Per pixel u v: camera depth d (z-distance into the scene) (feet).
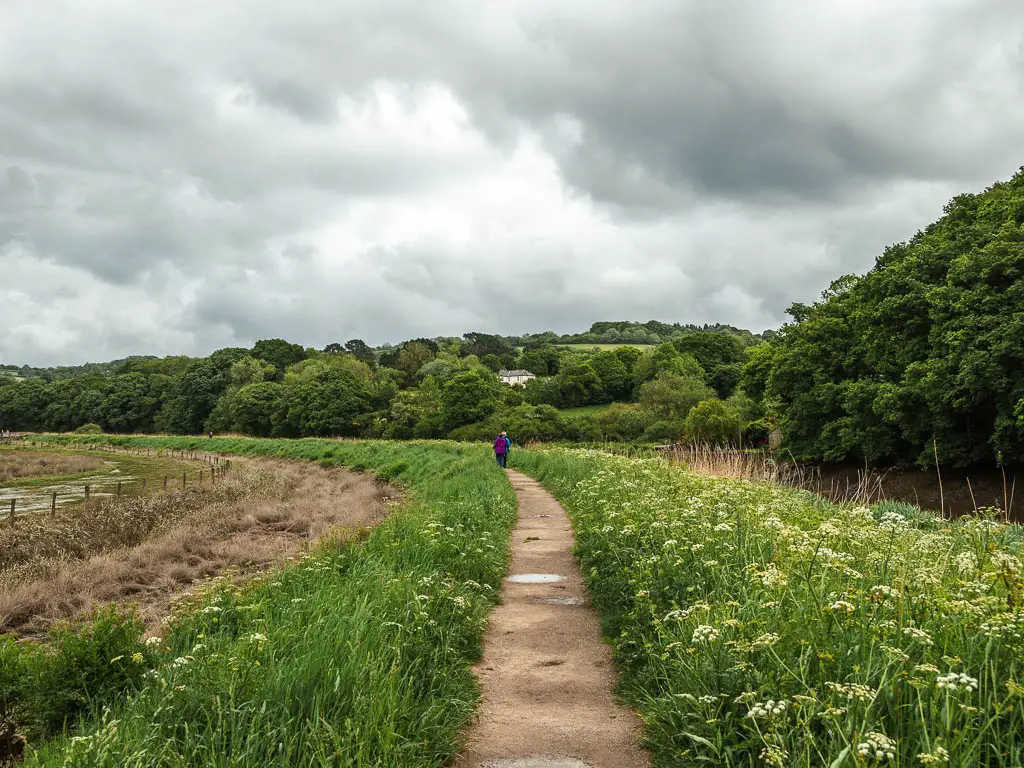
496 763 15.31
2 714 19.98
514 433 237.45
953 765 10.16
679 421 224.53
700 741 12.78
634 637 20.90
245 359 375.45
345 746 13.47
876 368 100.27
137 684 20.51
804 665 12.84
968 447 82.84
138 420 402.72
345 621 19.62
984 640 12.97
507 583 32.24
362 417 296.51
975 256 80.79
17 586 40.19
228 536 59.26
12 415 428.56
